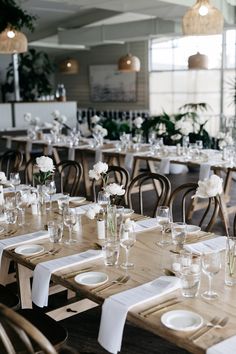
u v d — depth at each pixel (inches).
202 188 105.6
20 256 104.8
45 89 502.9
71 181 293.1
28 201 139.3
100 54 535.8
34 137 331.9
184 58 473.7
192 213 217.3
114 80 530.3
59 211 141.0
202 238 113.6
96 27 438.3
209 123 456.8
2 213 136.0
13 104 415.2
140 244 110.7
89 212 120.6
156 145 253.9
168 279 88.3
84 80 559.2
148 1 265.0
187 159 228.4
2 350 85.0
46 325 94.2
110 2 267.1
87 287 87.0
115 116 524.1
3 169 315.3
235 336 69.2
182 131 248.2
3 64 520.7
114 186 123.6
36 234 119.2
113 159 284.2
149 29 400.2
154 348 117.9
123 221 118.6
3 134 406.3
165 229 114.7
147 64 498.0
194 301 80.7
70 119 454.3
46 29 474.9
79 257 102.0
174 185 294.4
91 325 129.3
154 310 77.8
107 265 97.7
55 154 301.3
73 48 529.3
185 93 486.6
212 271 83.3
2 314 67.1
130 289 85.4
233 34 434.9
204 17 180.4
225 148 226.4
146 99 507.5
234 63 440.5
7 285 149.2
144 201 258.4
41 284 96.0
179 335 70.1
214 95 466.0
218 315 75.6
